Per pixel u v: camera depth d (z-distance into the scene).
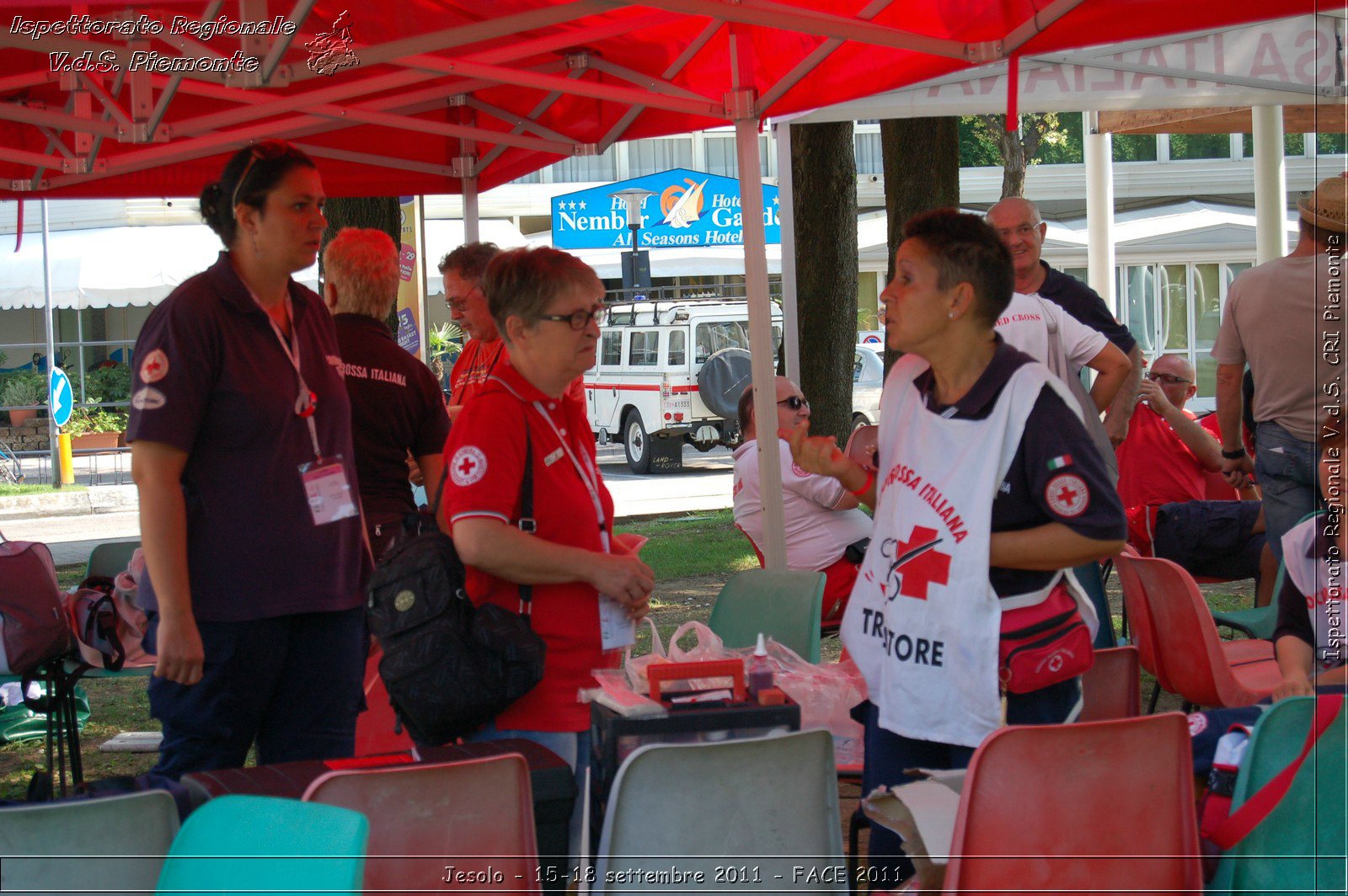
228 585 3.08
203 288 3.07
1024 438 2.42
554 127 6.42
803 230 9.24
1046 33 3.97
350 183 7.39
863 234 22.36
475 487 2.70
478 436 2.74
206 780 2.54
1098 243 12.91
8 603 4.40
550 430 2.84
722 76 5.27
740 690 2.57
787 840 2.29
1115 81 6.85
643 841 2.23
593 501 2.92
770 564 4.89
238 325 3.11
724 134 28.97
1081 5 3.84
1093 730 2.12
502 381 2.81
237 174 3.12
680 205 17.38
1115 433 4.88
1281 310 4.65
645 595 2.80
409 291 9.55
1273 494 4.79
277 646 3.16
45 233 18.55
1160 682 4.32
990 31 4.11
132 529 14.67
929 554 2.47
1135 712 3.10
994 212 4.73
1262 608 4.94
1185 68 6.73
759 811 2.27
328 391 3.34
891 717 2.54
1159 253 23.62
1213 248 23.62
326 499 3.24
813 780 2.30
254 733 3.28
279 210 3.11
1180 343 23.84
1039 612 2.47
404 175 7.52
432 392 4.29
